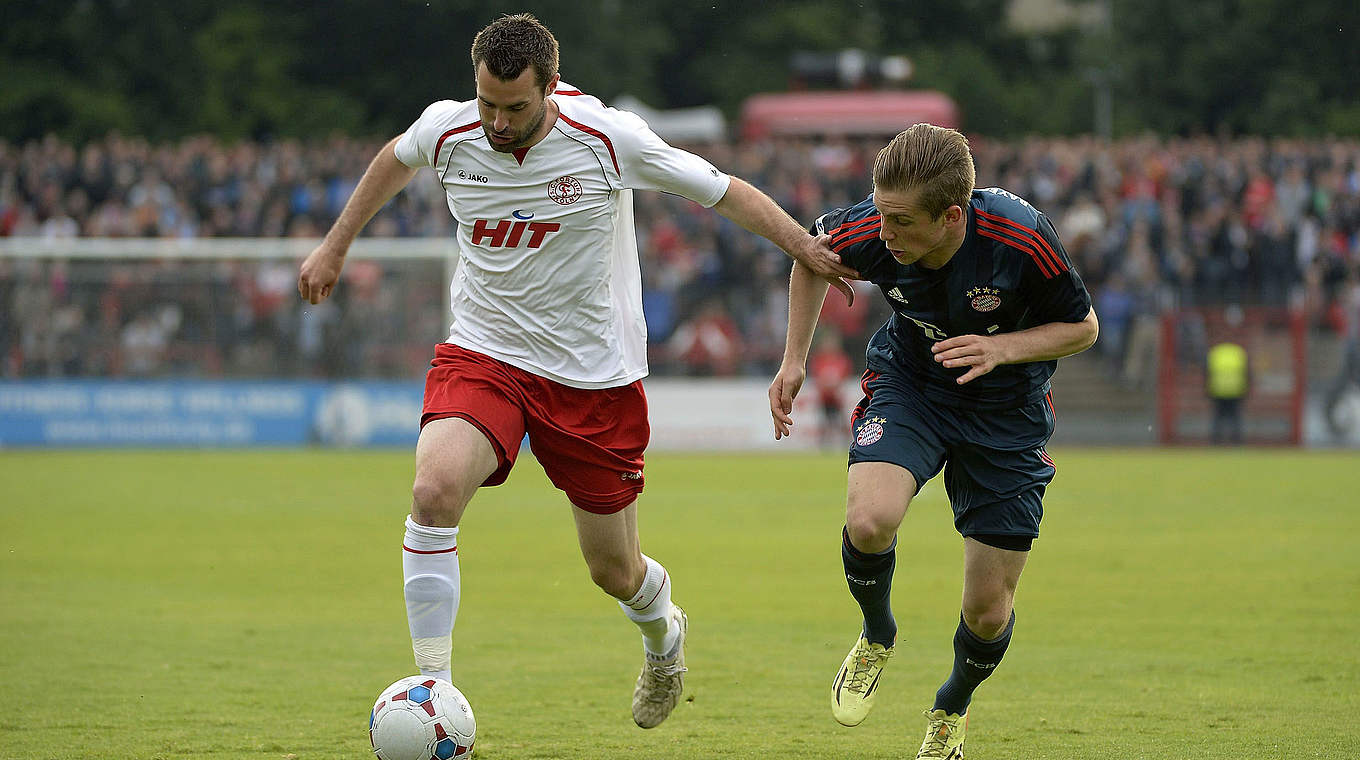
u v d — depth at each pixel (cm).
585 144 1691
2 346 7625
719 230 8131
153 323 7738
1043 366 1692
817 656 2455
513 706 2070
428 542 1634
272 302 7762
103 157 8894
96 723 1938
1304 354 7612
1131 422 7838
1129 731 1888
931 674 2312
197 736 1862
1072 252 8119
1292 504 4900
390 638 2619
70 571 3462
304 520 4519
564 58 14438
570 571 3469
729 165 8831
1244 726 1911
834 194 8594
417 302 7800
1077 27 17388
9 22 12862
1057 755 1764
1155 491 5338
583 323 1744
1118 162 8675
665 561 3644
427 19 13925
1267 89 13450
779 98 10562
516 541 4041
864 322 7888
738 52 15862
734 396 7762
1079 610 2877
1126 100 14362
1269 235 7806
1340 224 8112
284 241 8325
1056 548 3809
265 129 13475
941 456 1691
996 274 1617
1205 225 7969
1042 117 15700
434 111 1747
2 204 8725
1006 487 1673
